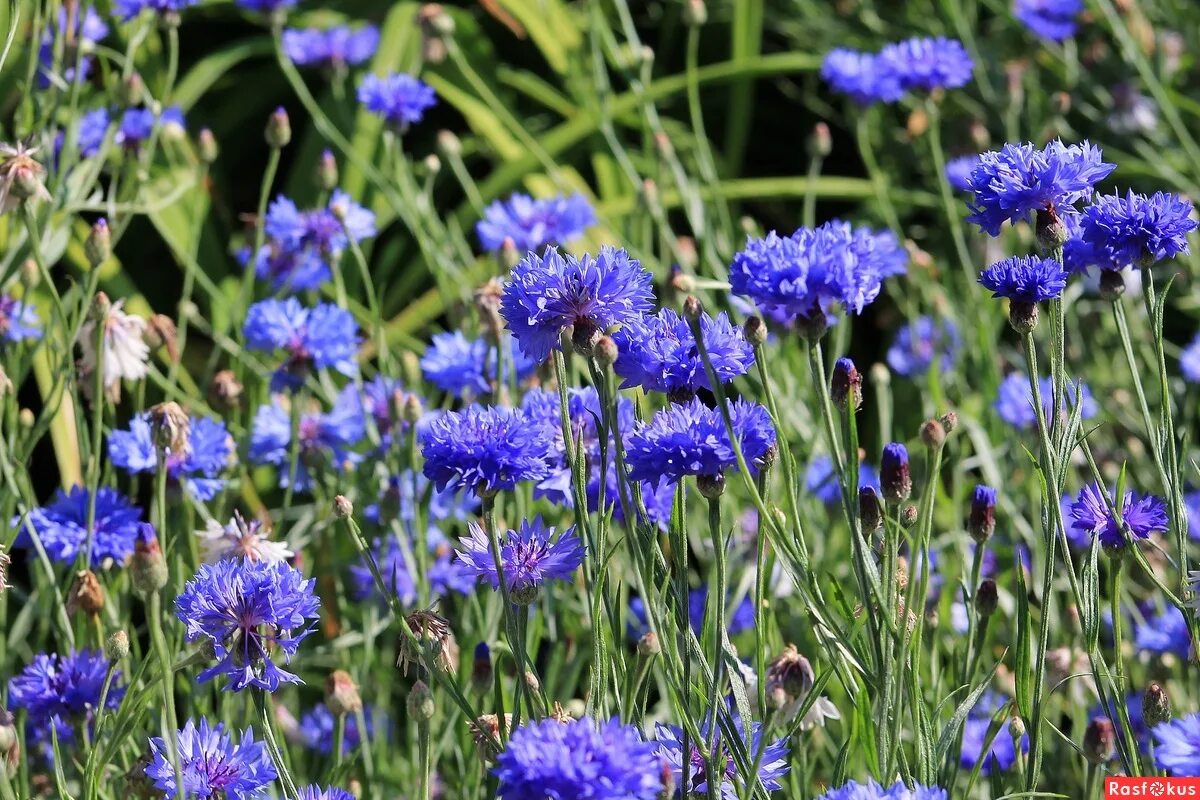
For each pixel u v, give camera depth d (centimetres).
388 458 186
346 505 158
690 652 157
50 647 192
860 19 312
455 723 177
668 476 155
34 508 178
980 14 338
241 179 298
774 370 196
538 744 147
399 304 270
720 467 154
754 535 186
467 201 291
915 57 211
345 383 238
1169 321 269
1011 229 233
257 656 156
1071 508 161
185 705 180
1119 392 212
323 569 192
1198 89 290
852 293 153
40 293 219
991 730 159
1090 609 158
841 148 325
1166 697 160
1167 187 275
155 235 277
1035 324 157
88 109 215
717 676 154
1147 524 160
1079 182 158
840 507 185
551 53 295
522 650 157
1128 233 159
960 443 205
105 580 179
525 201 196
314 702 200
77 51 188
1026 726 159
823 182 272
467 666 178
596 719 156
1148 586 187
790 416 193
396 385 190
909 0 305
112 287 242
